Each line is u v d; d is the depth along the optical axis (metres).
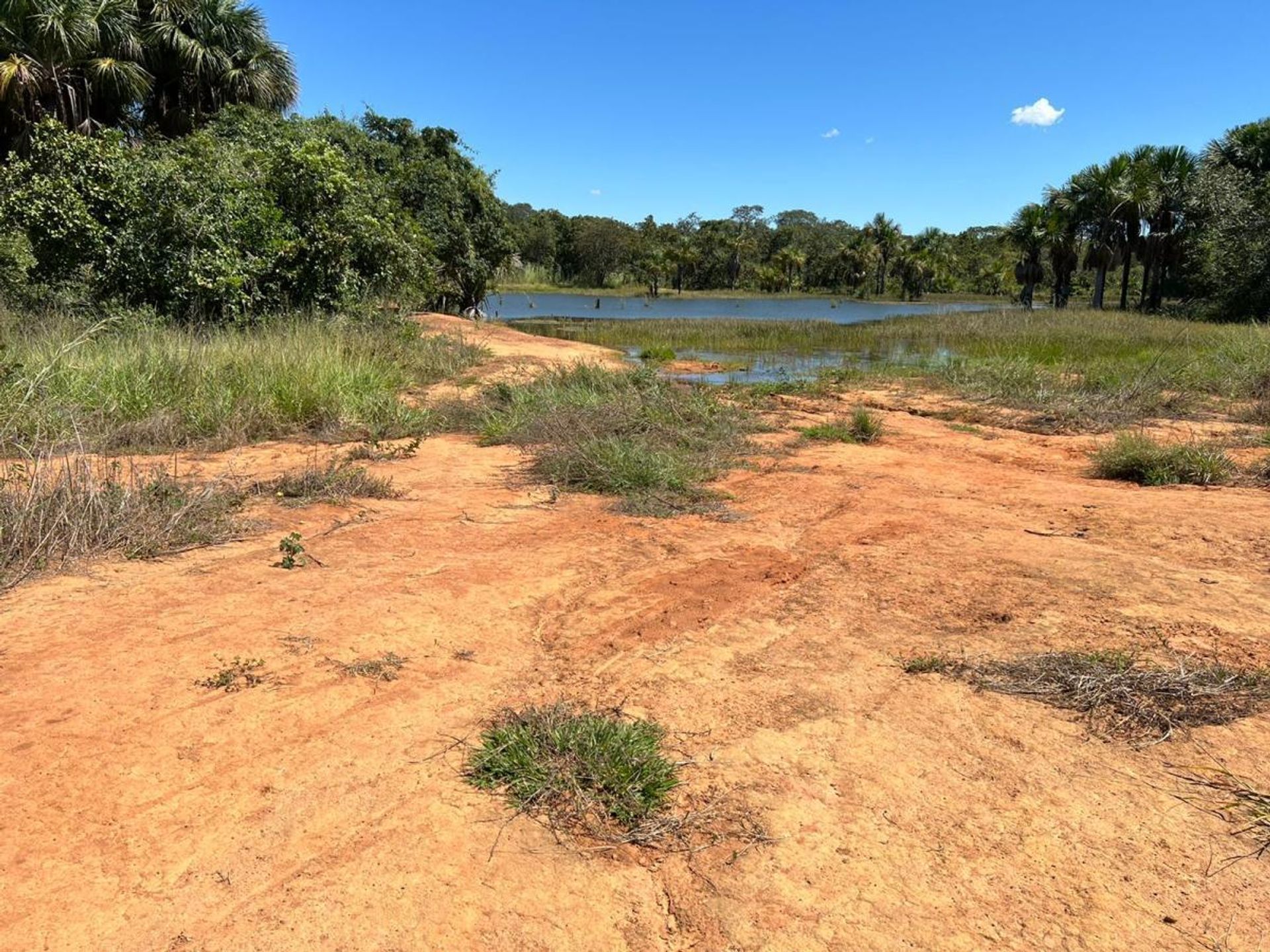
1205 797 2.50
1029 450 8.38
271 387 8.56
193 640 3.49
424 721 2.96
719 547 4.98
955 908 2.08
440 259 24.36
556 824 2.44
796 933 2.01
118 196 12.34
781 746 2.81
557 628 3.82
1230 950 1.94
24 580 4.10
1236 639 3.47
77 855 2.25
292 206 13.82
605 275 91.50
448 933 2.01
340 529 5.20
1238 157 34.72
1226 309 29.48
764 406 11.17
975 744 2.81
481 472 6.97
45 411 6.87
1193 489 6.41
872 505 5.86
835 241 94.38
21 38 18.33
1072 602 3.91
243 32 22.81
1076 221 37.56
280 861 2.25
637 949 1.98
